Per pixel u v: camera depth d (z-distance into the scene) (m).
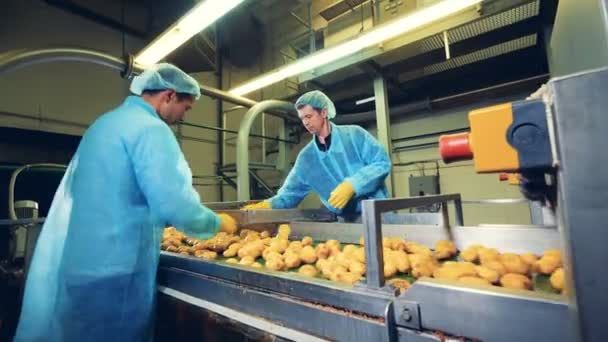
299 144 4.98
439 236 1.00
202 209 0.94
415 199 0.75
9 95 2.79
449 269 0.67
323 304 0.57
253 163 4.20
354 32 3.17
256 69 5.30
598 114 0.26
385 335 0.47
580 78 0.27
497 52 2.78
